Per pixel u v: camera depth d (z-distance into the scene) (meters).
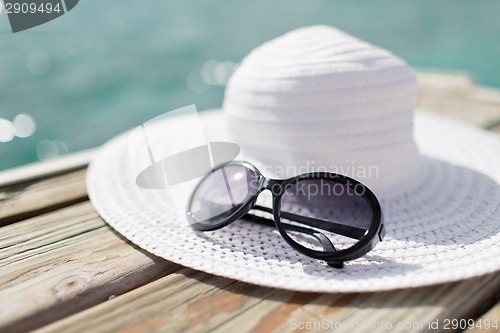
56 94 2.35
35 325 0.53
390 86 0.68
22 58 2.78
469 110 1.25
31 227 0.73
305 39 0.75
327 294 0.54
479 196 0.73
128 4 4.14
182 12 4.17
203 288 0.56
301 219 0.66
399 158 0.72
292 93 0.69
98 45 3.12
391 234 0.65
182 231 0.67
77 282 0.58
